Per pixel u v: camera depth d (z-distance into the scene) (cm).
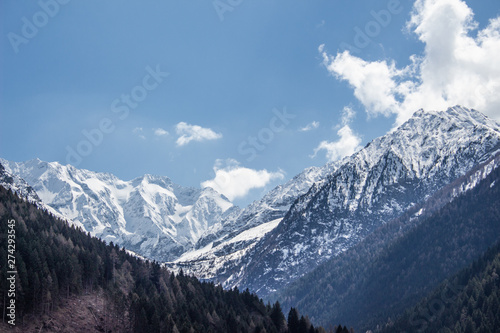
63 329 14412
